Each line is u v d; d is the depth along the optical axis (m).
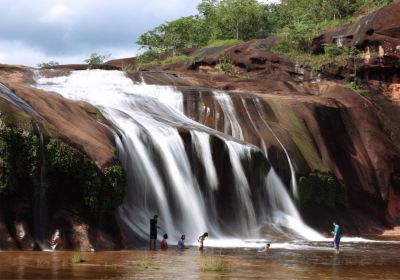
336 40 74.12
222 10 119.75
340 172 52.44
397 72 68.62
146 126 37.09
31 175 25.70
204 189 38.00
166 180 35.47
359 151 56.94
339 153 54.84
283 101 53.00
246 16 114.25
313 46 76.94
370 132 58.72
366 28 70.38
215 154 39.19
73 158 27.08
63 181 26.95
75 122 31.62
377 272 20.62
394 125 64.25
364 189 54.25
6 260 20.59
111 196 28.09
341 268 21.59
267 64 74.50
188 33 117.00
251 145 43.44
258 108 50.88
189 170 37.31
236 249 29.36
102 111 36.03
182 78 60.22
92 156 28.38
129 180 33.09
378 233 49.78
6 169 25.00
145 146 35.19
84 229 26.31
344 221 48.38
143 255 24.11
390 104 66.50
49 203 26.31
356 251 30.06
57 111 31.53
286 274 19.19
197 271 19.09
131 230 30.42
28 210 25.48
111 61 100.38
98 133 31.77
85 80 57.19
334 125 55.97
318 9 103.00
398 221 55.12
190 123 44.47
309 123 52.97
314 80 71.56
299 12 108.69
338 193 50.12
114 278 16.81
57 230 25.69
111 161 28.91
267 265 21.88
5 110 26.12
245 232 39.22
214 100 49.31
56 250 24.97
